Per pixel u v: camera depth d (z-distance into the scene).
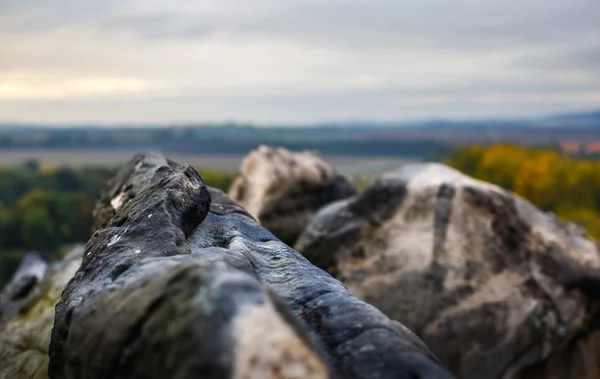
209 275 4.24
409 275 13.08
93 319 4.77
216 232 7.05
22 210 90.44
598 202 68.56
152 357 4.08
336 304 5.26
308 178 17.81
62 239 91.44
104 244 6.16
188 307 4.06
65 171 138.00
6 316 11.47
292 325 3.95
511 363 12.63
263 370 3.67
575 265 13.12
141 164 10.27
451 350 12.70
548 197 69.25
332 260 13.60
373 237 13.53
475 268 12.96
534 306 12.72
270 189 17.14
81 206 99.75
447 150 144.88
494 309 12.74
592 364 12.85
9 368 9.72
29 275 12.88
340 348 4.76
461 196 13.29
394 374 4.46
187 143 185.00
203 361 3.73
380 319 5.04
